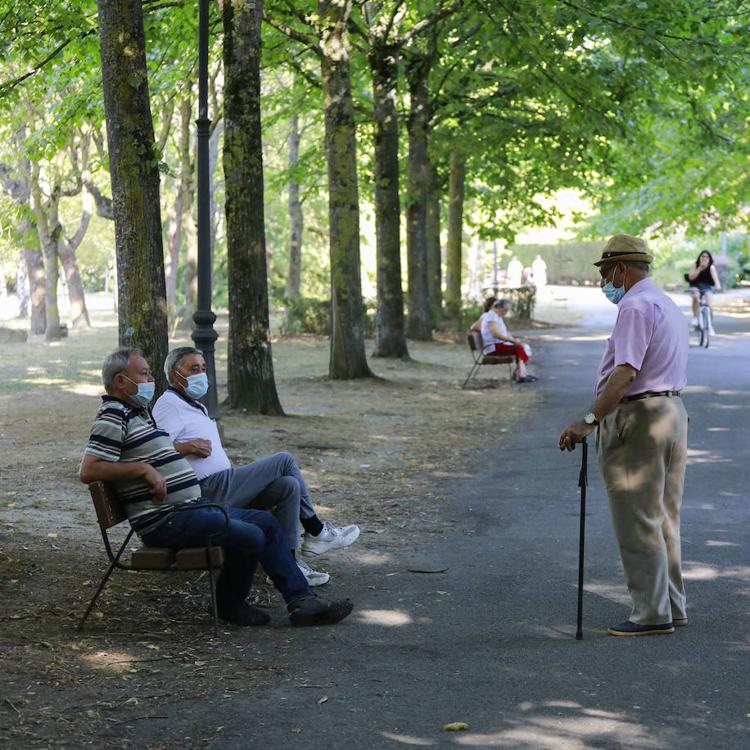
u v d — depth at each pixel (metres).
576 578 7.44
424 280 29.95
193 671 5.44
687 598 6.83
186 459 6.87
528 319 39.62
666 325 6.08
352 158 20.14
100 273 114.38
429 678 5.37
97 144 32.78
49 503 9.83
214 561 6.11
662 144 31.11
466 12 22.42
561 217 36.72
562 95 23.50
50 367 24.56
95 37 16.94
